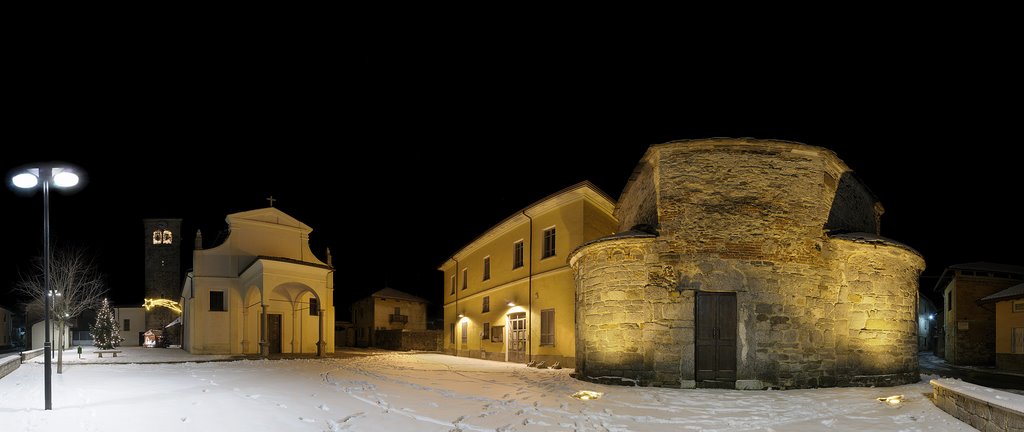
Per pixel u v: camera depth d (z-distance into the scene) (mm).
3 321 46094
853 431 8477
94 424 8234
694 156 13609
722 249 13172
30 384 13219
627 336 13547
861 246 13711
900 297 14148
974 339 28125
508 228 25031
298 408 9945
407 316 48812
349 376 15812
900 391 12164
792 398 11250
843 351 13344
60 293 32219
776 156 13547
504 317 24719
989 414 7812
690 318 13070
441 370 18594
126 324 44594
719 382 12875
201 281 28625
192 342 28109
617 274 13883
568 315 19641
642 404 10648
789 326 12992
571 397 11531
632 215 17250
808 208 13531
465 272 31406
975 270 28453
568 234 20062
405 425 8711
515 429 8469
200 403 10234
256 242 30016
